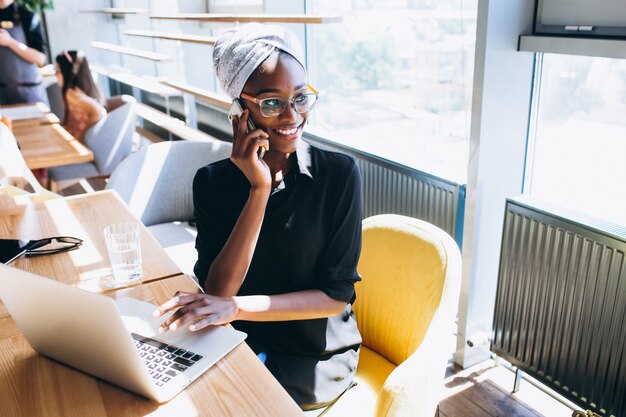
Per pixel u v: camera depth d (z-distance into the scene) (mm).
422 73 2494
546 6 1846
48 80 5152
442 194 2211
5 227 1716
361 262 1515
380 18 2672
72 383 979
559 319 1844
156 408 907
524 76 1980
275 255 1314
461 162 2391
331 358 1339
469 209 2080
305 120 1243
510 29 1884
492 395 2111
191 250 2277
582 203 1979
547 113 2021
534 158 2115
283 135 1222
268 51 1156
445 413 2014
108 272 1418
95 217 1787
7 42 4434
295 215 1288
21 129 3518
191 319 1093
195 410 900
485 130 1973
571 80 1908
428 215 2311
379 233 1489
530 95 2020
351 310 1437
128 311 1191
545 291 1872
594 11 1695
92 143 3594
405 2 2496
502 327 2084
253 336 1359
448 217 2207
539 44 1841
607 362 1716
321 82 3246
